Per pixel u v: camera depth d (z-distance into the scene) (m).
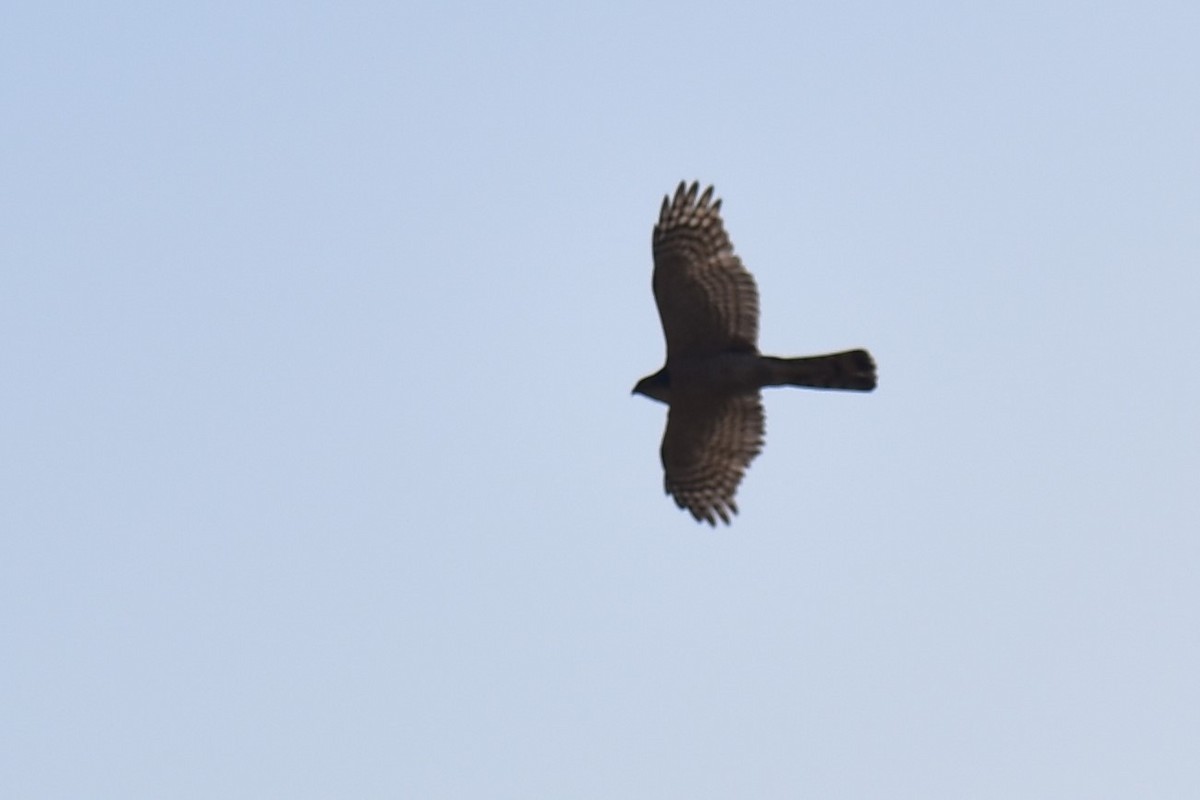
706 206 19.02
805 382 19.09
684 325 19.30
